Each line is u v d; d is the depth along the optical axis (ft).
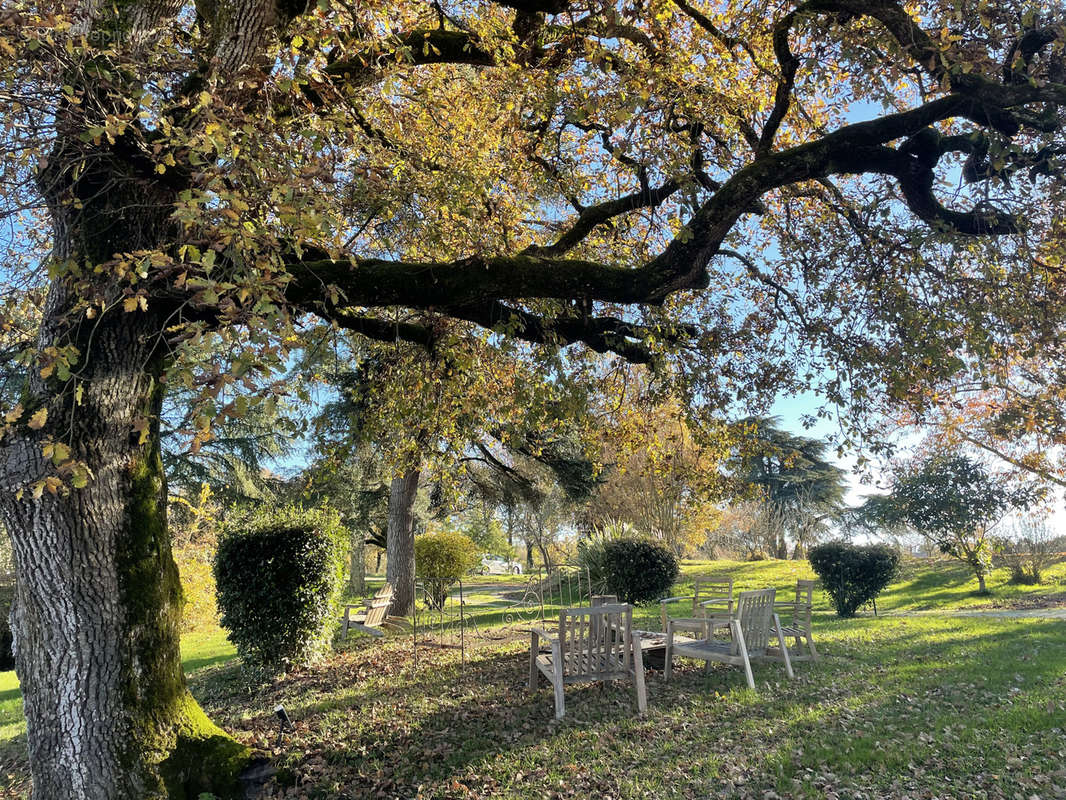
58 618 13.65
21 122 12.14
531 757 17.16
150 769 14.12
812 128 25.61
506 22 25.26
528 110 23.75
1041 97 17.72
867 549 49.03
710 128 23.72
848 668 25.81
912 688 22.04
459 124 24.44
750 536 112.98
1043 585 59.06
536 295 17.43
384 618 44.21
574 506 71.00
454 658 30.22
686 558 125.59
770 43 25.17
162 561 15.35
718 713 20.15
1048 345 22.07
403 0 19.47
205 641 48.01
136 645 14.44
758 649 24.09
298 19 16.37
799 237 28.12
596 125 25.32
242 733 19.26
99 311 13.92
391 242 22.72
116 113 11.78
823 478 109.40
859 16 19.52
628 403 29.96
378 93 20.65
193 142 10.79
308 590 28.45
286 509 31.40
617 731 18.85
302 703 23.16
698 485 29.94
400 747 18.21
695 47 23.65
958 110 19.29
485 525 107.65
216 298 9.60
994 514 57.62
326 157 14.02
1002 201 21.68
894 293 22.76
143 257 11.14
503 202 23.77
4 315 12.03
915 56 18.43
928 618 42.91
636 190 26.05
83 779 13.53
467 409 24.79
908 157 20.93
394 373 27.07
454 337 20.33
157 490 15.57
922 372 21.94
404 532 51.24
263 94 14.51
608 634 21.48
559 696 20.26
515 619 48.03
